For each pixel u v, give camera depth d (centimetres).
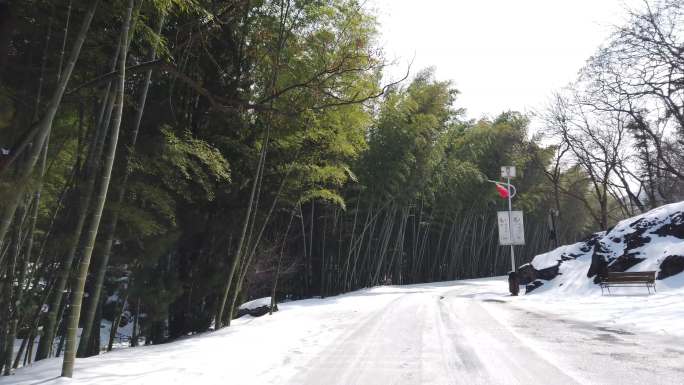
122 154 571
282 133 851
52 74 481
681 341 555
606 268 1291
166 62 488
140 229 585
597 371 401
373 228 1956
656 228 1281
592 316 813
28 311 529
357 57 724
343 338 610
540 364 429
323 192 1090
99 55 521
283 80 796
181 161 602
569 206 3747
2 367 452
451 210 2544
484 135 2705
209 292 837
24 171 348
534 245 3844
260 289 1542
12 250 457
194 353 510
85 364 449
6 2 423
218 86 769
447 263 2883
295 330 706
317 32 775
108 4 472
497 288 1869
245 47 794
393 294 1577
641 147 2114
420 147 1875
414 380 377
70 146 587
